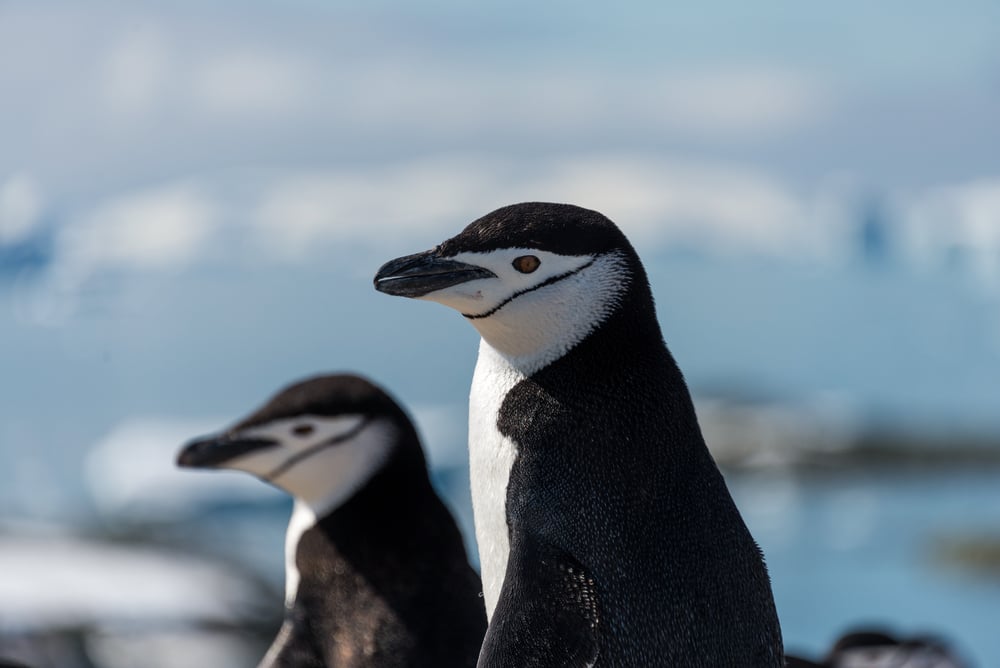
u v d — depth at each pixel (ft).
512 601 12.93
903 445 112.47
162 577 41.65
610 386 13.99
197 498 75.41
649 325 14.38
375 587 18.16
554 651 12.59
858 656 25.84
